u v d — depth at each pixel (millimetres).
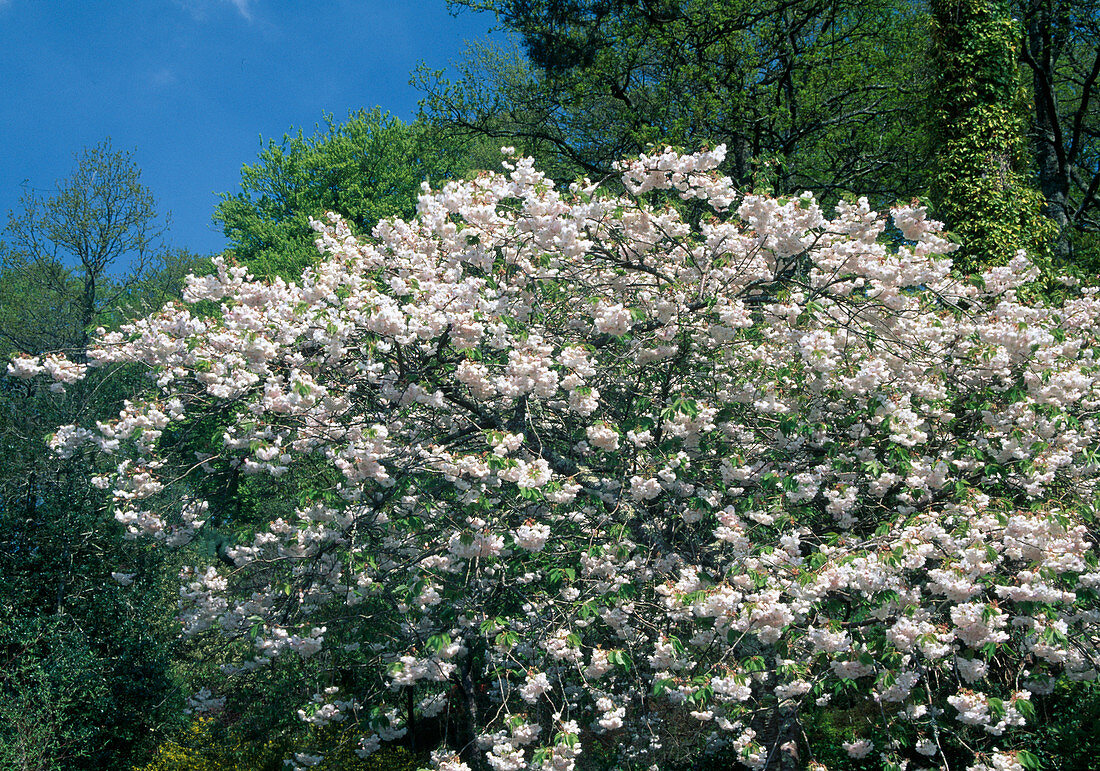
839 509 4945
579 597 5207
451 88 17484
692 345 5805
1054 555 4074
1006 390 5312
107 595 9172
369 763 7324
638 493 4930
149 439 5434
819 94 14281
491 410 5762
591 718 5984
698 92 14516
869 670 4184
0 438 10094
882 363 4984
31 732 7668
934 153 11203
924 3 14883
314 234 21625
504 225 5340
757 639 5117
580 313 6094
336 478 6773
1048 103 14688
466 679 6488
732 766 6367
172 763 7996
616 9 15484
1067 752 5438
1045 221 10750
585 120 16812
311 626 5695
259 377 5277
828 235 5570
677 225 5629
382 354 5316
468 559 5207
